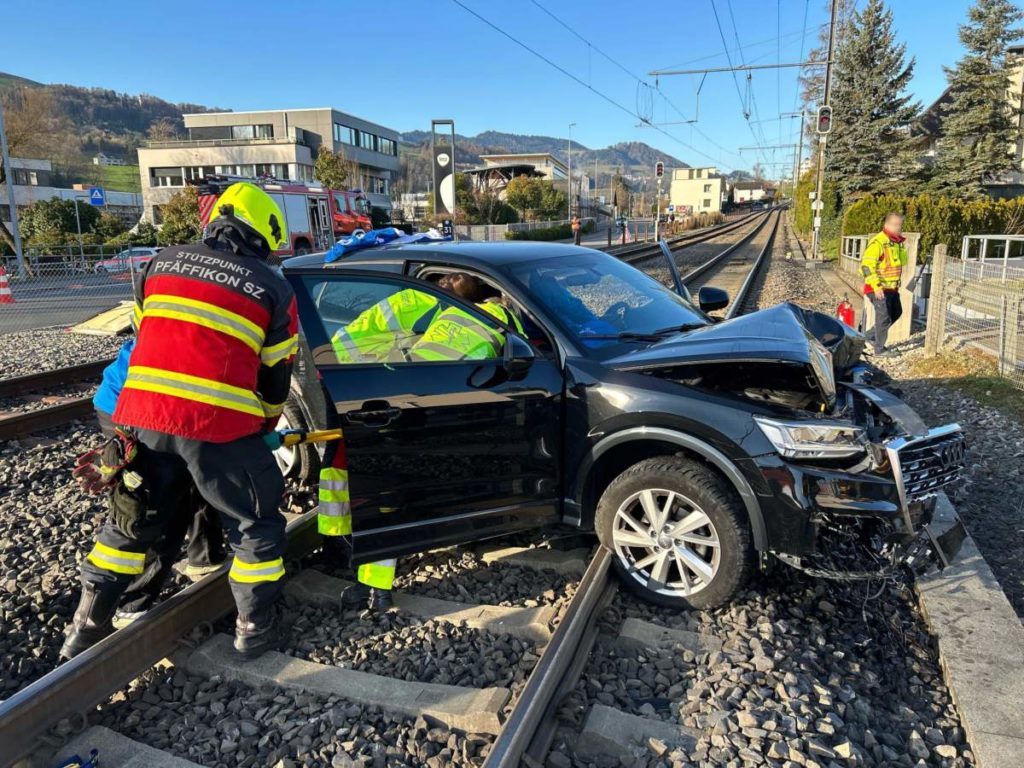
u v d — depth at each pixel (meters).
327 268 4.13
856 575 3.36
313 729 2.90
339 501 3.67
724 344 3.66
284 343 3.28
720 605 3.55
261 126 69.69
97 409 3.64
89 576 3.28
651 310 4.58
